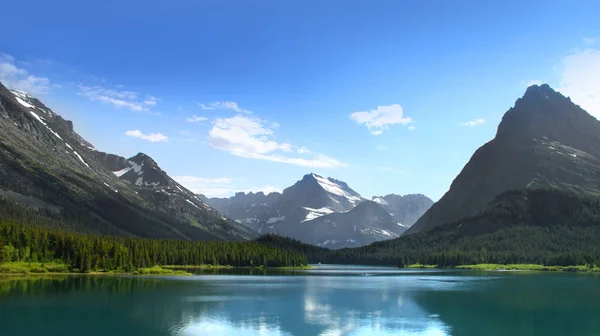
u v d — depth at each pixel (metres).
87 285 187.25
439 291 187.38
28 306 132.75
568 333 109.00
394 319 121.00
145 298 152.75
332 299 158.38
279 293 175.00
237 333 102.88
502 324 117.69
